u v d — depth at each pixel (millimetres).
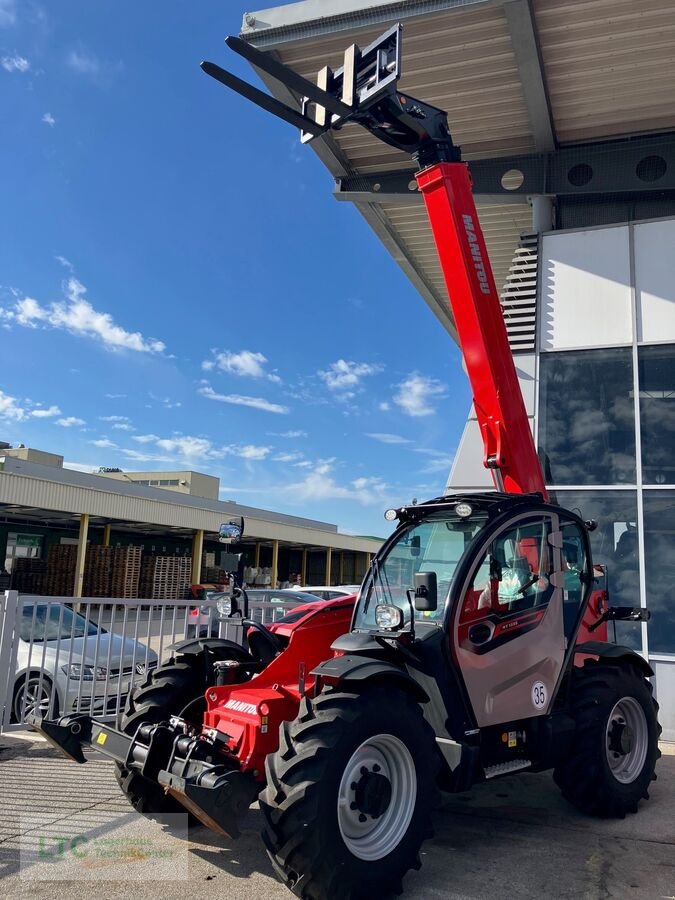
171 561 29672
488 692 3988
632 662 5160
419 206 10266
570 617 4684
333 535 41750
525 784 5406
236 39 3996
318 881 3107
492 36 7273
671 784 5453
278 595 11992
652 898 3473
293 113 4680
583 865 3861
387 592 4383
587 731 4582
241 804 3234
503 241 11586
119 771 4242
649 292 8141
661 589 7281
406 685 3686
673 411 7734
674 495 7477
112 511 26719
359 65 4664
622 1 6723
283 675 4223
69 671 6395
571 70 7770
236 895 3408
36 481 23938
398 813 3486
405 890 3516
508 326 8789
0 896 3354
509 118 8719
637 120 8641
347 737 3277
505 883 3621
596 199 9250
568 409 8203
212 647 4621
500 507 4301
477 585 4098
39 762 5500
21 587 27406
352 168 9727
